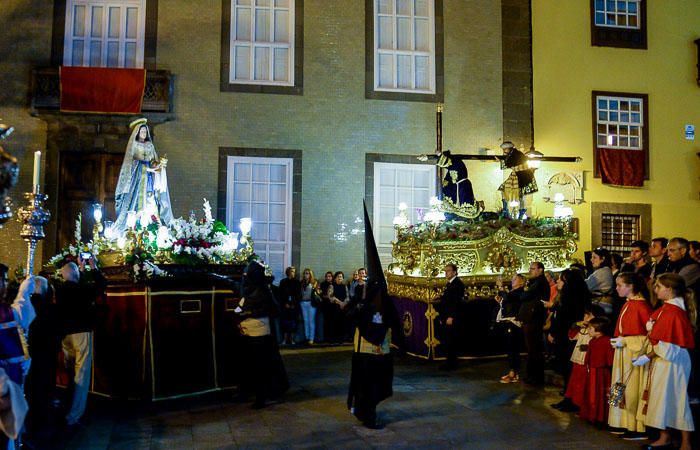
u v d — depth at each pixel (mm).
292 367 12195
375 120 17016
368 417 7723
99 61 16453
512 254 13602
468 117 17312
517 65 17594
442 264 13180
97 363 9555
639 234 17609
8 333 5426
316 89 16891
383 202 16953
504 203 15078
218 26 16734
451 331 11953
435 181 17062
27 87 16000
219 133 16484
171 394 9281
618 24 17984
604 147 17688
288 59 17000
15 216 15594
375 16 17297
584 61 17797
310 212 16594
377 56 17266
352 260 16609
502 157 16000
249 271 9086
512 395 9594
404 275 14070
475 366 12289
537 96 17562
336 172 16766
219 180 16359
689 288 7355
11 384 4215
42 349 7758
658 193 17703
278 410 8680
